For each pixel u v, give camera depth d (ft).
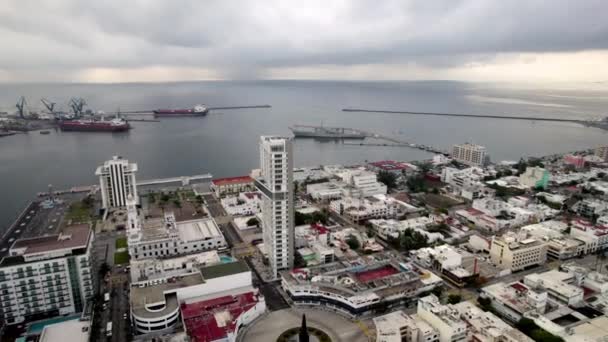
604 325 640.17
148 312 651.66
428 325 638.94
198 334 617.62
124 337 650.43
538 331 619.26
